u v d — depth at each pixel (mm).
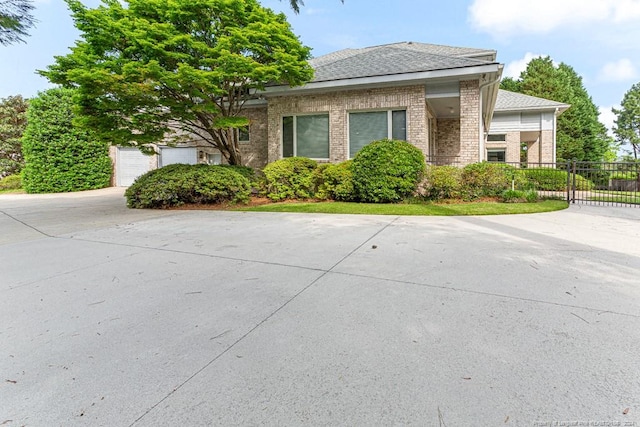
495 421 1496
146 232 5957
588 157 31062
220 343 2213
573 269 3520
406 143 9203
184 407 1635
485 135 17375
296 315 2586
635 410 1549
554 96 31422
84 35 8258
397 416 1540
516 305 2672
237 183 9234
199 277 3518
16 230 6422
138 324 2506
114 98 8859
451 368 1883
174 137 11945
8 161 20422
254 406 1630
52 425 1535
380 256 4121
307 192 10117
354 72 10812
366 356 2023
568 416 1521
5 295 3125
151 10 8930
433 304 2725
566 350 2029
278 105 11703
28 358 2088
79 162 16172
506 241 4777
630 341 2115
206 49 8727
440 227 5859
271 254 4320
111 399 1704
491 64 9234
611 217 6785
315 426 1494
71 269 3881
